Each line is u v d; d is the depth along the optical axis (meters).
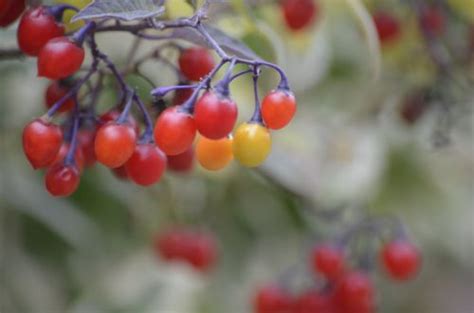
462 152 0.76
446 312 0.95
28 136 0.33
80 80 0.34
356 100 0.66
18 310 0.54
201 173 0.54
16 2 0.35
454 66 0.57
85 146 0.35
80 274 0.56
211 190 0.60
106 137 0.33
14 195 0.52
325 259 0.47
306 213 0.61
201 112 0.32
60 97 0.35
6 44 0.41
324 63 0.60
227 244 0.64
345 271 0.48
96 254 0.56
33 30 0.33
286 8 0.48
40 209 0.52
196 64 0.36
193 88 0.33
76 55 0.33
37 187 0.53
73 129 0.34
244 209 0.64
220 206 0.62
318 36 0.57
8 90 0.50
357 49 0.65
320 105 0.66
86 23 0.34
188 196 0.58
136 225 0.58
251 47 0.42
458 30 0.57
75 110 0.34
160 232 0.57
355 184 0.64
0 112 0.50
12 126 0.50
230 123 0.32
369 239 0.49
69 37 0.33
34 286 0.55
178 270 0.56
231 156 0.34
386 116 0.66
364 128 0.67
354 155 0.65
